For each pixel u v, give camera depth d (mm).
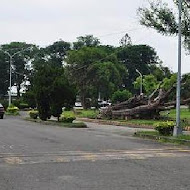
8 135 22469
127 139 21891
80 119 44688
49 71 37375
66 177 10352
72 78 79500
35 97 37906
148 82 74312
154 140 21641
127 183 9633
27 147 16766
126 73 100188
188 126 30312
